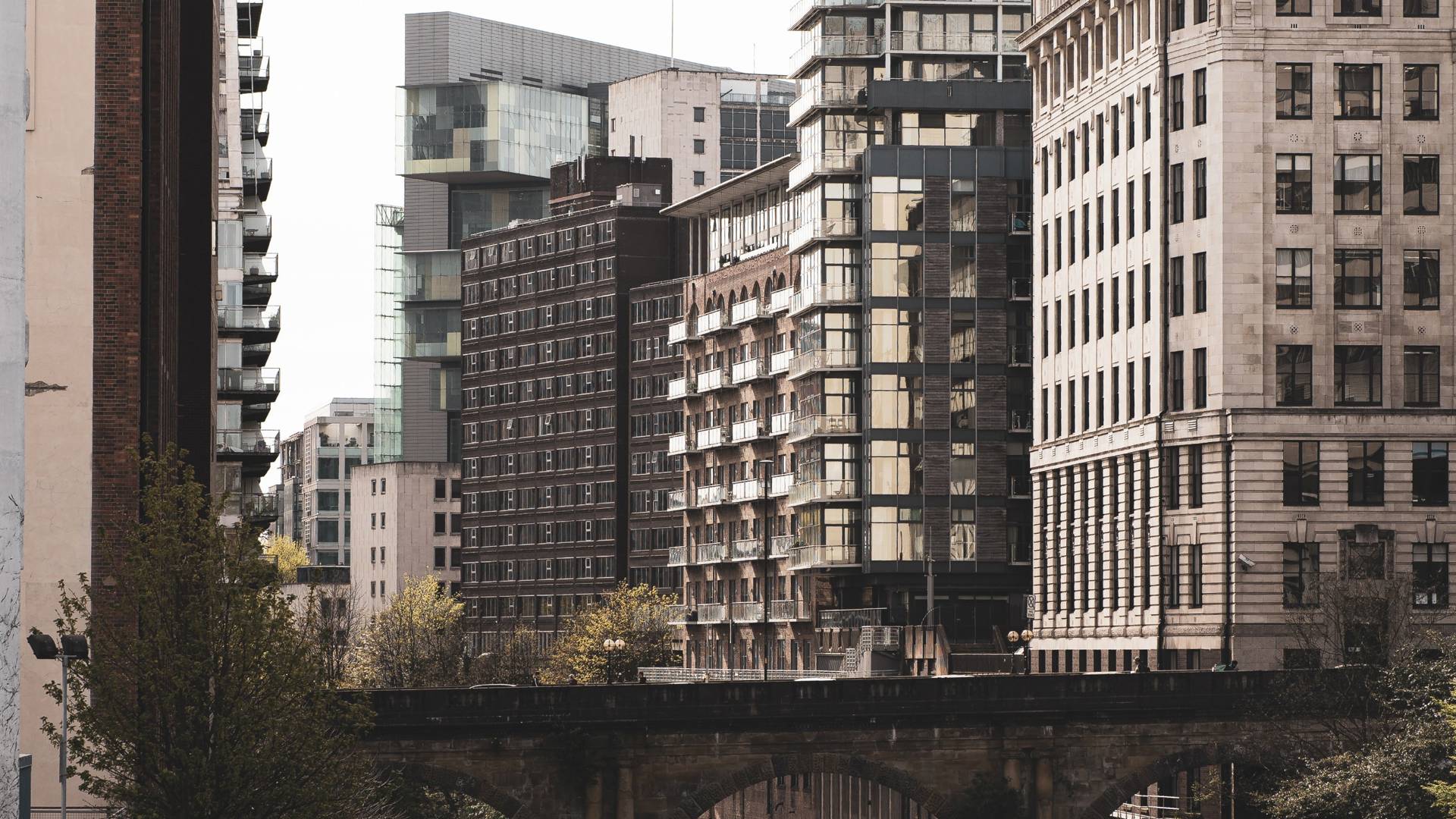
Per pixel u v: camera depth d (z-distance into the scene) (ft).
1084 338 468.34
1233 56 409.28
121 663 203.31
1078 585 468.75
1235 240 408.26
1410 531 405.18
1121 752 337.11
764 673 534.78
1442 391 407.64
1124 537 441.68
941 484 556.92
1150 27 430.61
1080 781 336.08
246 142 537.65
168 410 262.88
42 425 217.97
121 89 220.84
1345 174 408.87
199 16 326.85
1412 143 409.49
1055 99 486.38
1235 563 405.18
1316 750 335.67
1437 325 408.05
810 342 583.58
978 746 333.42
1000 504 558.15
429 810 399.65
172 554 205.46
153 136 236.63
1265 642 403.75
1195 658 415.03
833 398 570.87
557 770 318.86
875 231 556.51
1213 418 410.72
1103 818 336.29
